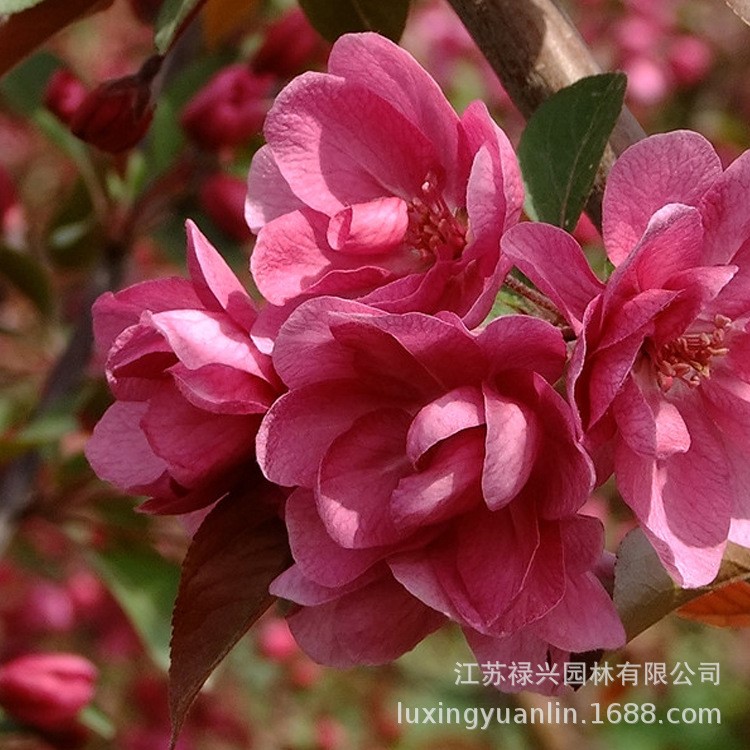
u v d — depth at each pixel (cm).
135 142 33
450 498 23
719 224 24
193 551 25
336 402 24
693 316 24
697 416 25
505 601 24
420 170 26
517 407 23
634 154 24
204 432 25
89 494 44
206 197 43
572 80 27
